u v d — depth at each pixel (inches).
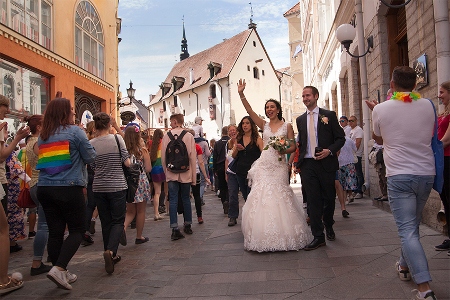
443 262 152.4
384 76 305.4
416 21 231.0
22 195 196.9
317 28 796.0
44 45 469.4
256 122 224.1
